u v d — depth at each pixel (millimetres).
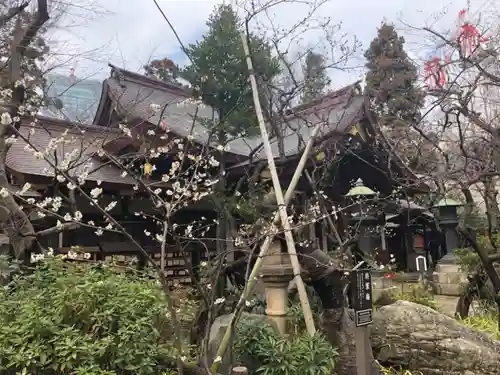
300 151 6262
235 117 6438
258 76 6281
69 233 7824
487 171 5297
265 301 5641
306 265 4965
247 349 4039
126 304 3793
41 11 5465
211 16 6996
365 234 6832
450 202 8648
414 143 6738
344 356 4656
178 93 11547
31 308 3717
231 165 7703
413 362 5109
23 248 5254
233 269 5727
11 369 3410
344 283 4824
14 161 7051
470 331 5320
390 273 10125
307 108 7797
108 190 7801
